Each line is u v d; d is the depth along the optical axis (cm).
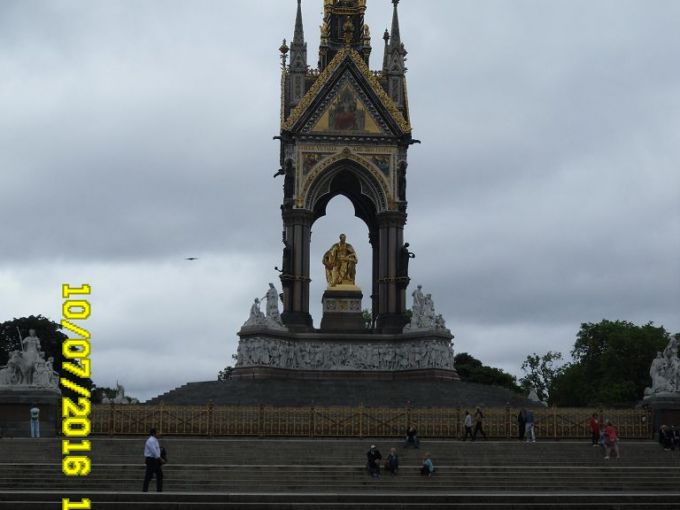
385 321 10450
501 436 8069
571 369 16162
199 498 5234
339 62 10675
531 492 6162
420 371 10050
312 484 6266
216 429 7900
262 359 9956
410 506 5244
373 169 10600
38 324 14162
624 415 8219
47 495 5197
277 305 10219
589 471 6588
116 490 6069
